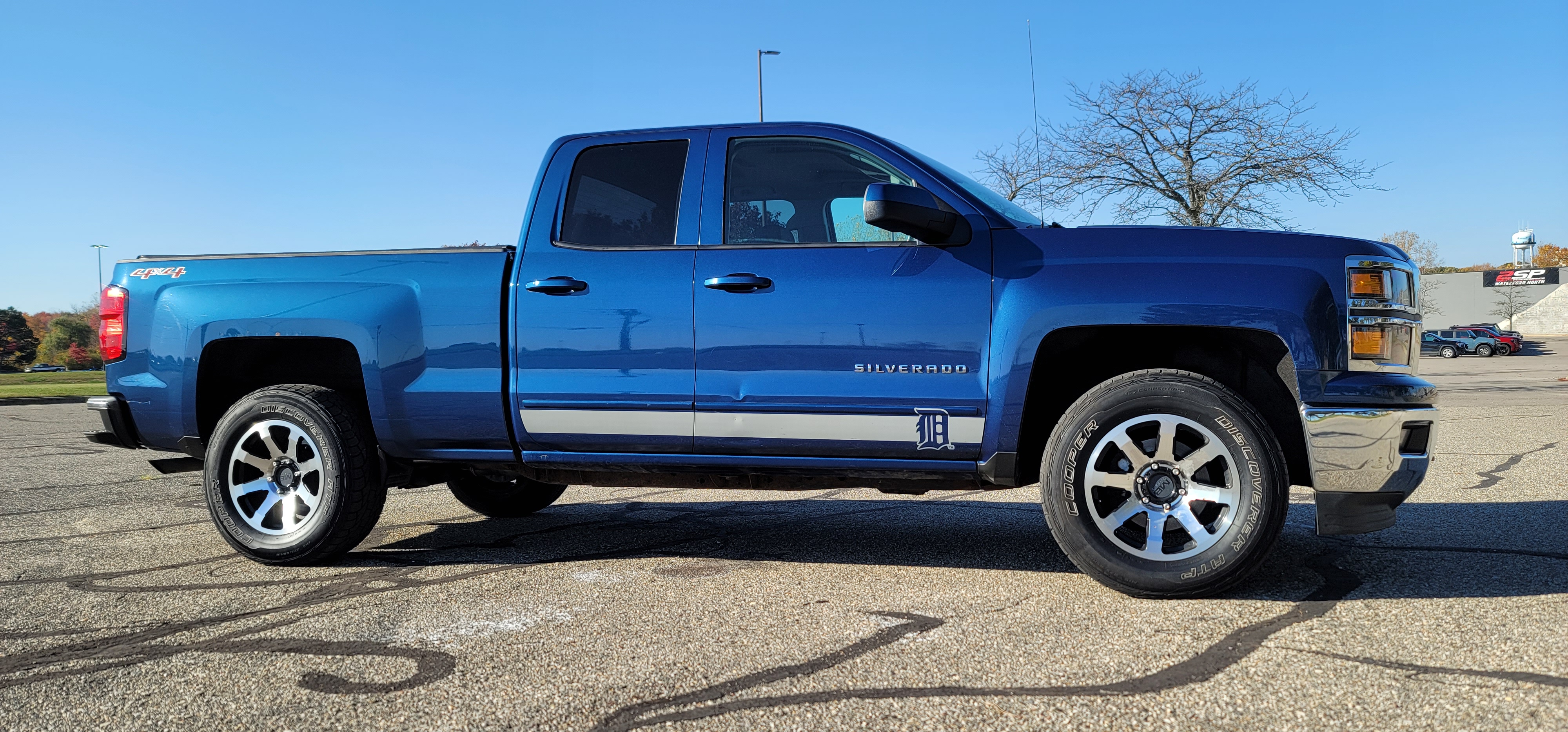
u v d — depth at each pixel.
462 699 2.41
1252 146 20.36
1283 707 2.22
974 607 3.18
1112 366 3.71
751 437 3.65
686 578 3.71
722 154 3.88
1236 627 2.87
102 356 4.40
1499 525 4.42
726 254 3.71
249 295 4.18
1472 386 19.59
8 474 7.97
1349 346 3.18
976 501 5.77
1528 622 2.83
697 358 3.67
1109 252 3.36
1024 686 2.40
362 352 4.02
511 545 4.49
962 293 3.44
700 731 2.16
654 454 3.83
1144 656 2.62
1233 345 3.52
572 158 4.05
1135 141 21.34
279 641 2.96
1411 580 3.39
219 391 4.46
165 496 6.53
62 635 3.07
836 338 3.54
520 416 3.90
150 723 2.30
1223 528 3.20
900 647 2.75
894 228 3.38
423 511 5.62
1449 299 73.19
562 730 2.20
